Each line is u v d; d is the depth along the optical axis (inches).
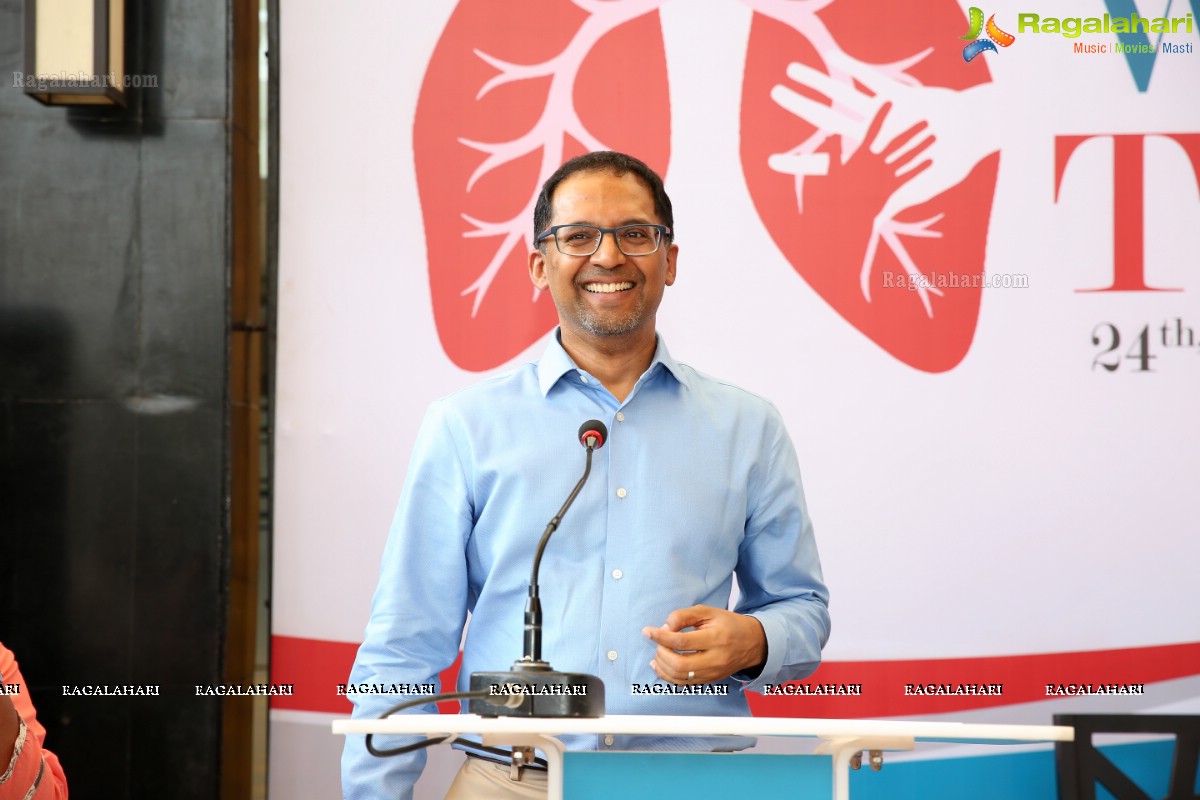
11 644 152.3
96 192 156.3
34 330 155.6
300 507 158.1
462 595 107.9
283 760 156.1
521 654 103.0
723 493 108.4
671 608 103.7
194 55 157.2
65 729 151.8
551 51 162.6
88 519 153.9
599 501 105.8
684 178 161.8
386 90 161.6
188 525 153.7
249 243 161.9
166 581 153.2
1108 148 161.8
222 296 155.3
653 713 101.3
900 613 158.4
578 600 103.0
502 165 161.5
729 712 103.0
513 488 106.0
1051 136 162.1
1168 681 157.8
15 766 89.4
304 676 156.7
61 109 156.9
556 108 162.1
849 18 163.3
